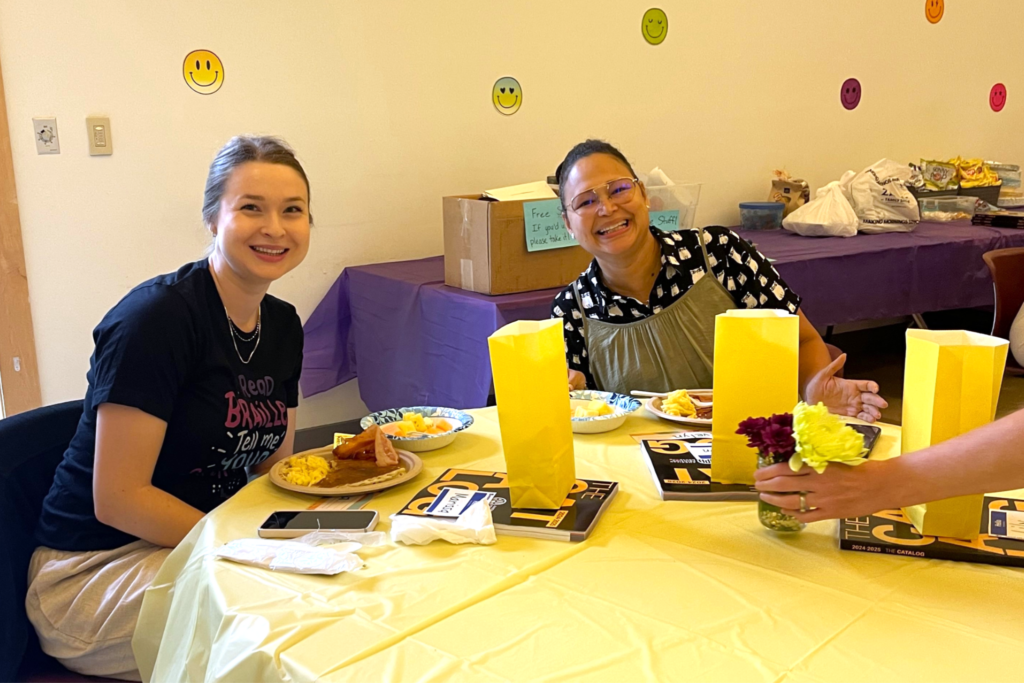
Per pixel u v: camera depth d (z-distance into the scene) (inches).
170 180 111.6
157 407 53.0
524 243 101.0
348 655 32.4
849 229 143.1
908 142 193.6
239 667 33.2
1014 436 35.9
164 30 107.7
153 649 45.3
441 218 134.1
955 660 31.5
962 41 197.8
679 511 45.7
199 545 44.0
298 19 116.3
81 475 55.8
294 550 40.6
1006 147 215.6
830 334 187.8
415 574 39.0
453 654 32.4
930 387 40.5
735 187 166.7
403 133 127.7
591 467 52.3
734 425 47.4
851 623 34.1
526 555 40.7
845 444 38.2
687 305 70.9
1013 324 102.3
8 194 101.4
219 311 57.2
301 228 57.6
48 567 54.9
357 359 125.3
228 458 58.8
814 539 42.0
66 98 103.2
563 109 141.9
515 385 43.8
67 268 106.7
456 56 130.0
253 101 115.1
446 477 50.8
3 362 104.4
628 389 73.4
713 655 32.0
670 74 152.8
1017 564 38.7
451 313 102.6
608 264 69.6
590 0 140.8
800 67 170.6
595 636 33.5
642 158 152.7
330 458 54.9
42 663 55.6
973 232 146.7
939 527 40.5
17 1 98.6
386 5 122.6
